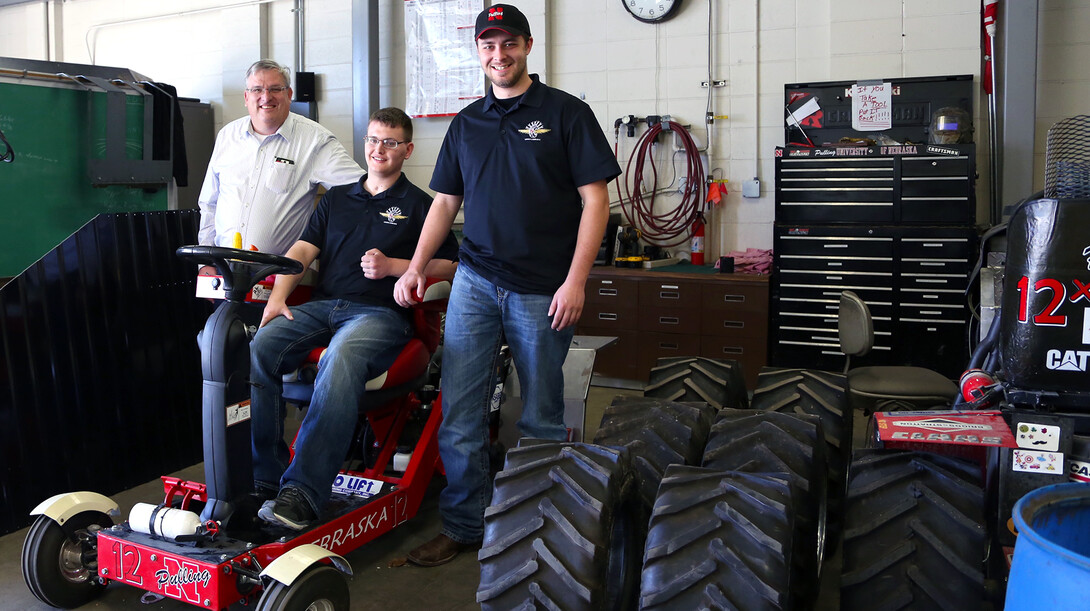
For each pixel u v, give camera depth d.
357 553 2.82
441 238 2.77
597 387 5.29
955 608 1.66
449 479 2.71
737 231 5.53
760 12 5.32
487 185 2.55
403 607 2.44
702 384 2.76
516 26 2.46
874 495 1.84
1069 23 4.70
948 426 1.69
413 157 6.46
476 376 2.64
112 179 4.17
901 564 1.73
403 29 6.40
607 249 5.41
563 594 1.78
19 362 2.98
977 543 1.69
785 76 5.30
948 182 4.45
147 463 3.49
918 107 4.88
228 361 2.17
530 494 1.91
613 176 2.50
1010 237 1.69
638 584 2.13
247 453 2.26
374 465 2.92
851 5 5.08
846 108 5.00
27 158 3.91
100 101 4.17
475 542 2.79
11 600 2.47
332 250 2.97
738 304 4.89
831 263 4.67
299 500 2.38
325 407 2.49
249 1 6.91
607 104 5.79
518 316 2.55
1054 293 1.62
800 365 4.79
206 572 2.04
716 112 5.49
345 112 6.71
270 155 3.28
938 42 4.91
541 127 2.50
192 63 7.41
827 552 2.70
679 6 5.49
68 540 2.36
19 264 3.93
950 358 4.50
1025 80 4.55
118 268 3.32
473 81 6.12
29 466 3.03
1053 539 1.32
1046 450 1.63
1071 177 1.69
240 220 3.24
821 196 4.68
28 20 8.13
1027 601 1.17
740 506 1.75
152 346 3.48
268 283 2.87
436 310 2.99
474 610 2.42
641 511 2.12
